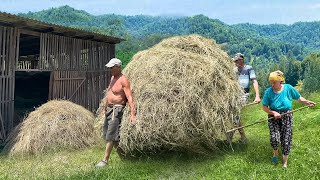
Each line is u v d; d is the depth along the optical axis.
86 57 14.88
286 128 6.09
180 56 7.46
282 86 6.22
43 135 8.59
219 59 7.78
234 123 7.42
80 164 7.15
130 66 7.82
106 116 7.06
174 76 7.14
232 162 6.40
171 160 6.93
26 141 8.43
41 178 6.07
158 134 6.80
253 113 12.37
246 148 7.41
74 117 9.30
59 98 13.26
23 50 18.84
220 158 6.83
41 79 20.47
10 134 9.70
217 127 7.01
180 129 6.74
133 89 7.23
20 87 19.31
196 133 6.89
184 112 6.79
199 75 7.12
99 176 5.95
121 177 5.89
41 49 12.30
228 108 7.17
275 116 6.00
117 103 6.96
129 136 6.90
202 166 6.45
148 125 6.80
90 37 14.63
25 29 11.59
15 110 13.76
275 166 6.06
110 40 15.77
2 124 10.34
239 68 8.31
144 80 7.25
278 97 6.16
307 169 5.62
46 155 8.14
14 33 11.02
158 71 7.27
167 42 8.10
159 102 6.88
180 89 6.93
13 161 7.71
